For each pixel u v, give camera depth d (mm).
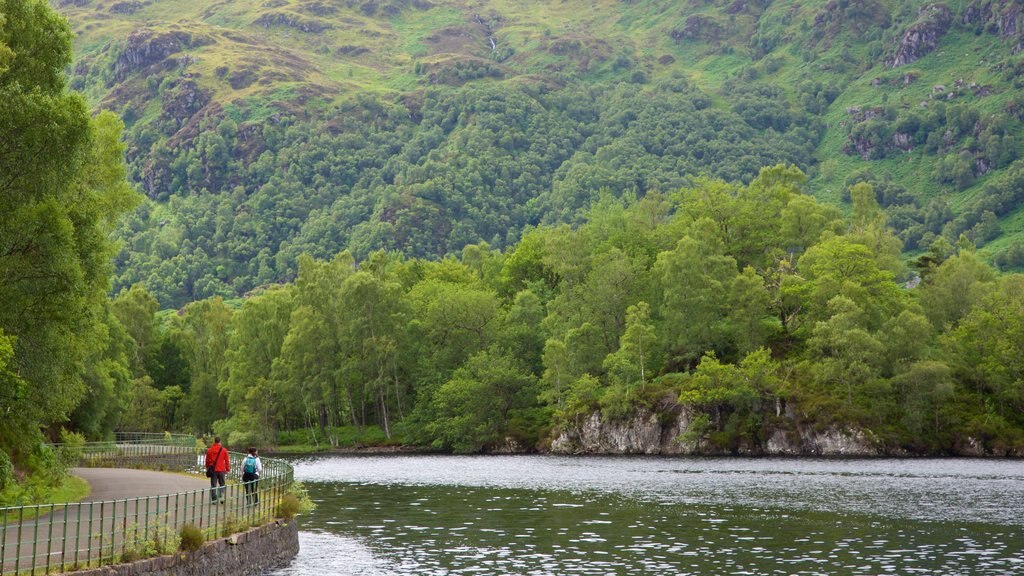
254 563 42125
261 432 169375
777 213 190125
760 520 65312
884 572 45938
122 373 110688
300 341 168750
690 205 191750
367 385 170750
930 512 68938
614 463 125812
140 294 180250
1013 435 131125
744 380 138500
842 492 83750
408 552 51875
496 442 155750
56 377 43344
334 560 48906
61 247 40812
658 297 172750
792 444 135125
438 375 165625
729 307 156625
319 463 135125
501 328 174250
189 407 178500
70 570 28703
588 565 48031
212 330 197500
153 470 87250
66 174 43438
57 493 53219
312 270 179375
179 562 33719
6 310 40938
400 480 102188
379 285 171000
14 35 46844
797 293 157750
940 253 188125
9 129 41156
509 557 50375
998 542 54750
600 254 190250
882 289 154500
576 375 156625
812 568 47062
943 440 132750
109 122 68125
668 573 45875
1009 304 145000
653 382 151250
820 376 138875
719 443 139000
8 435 46219
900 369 137625
